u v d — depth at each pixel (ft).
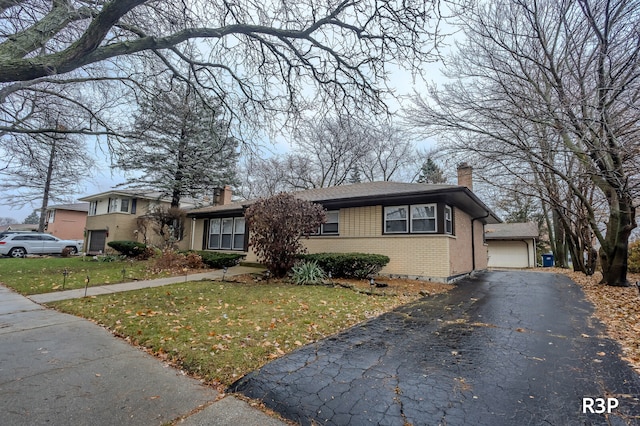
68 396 9.16
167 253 42.34
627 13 19.07
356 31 16.15
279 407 8.80
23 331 15.42
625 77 18.80
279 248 30.99
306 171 85.25
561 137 25.64
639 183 22.00
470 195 33.42
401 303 22.79
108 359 11.99
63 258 57.57
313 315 18.19
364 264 31.86
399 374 10.85
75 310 19.36
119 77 18.54
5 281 30.60
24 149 24.81
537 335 15.17
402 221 35.91
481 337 14.89
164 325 15.80
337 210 40.78
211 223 54.90
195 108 21.62
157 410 8.53
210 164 60.49
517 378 10.53
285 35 15.38
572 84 22.33
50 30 10.46
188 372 10.96
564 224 51.47
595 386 9.97
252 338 14.03
